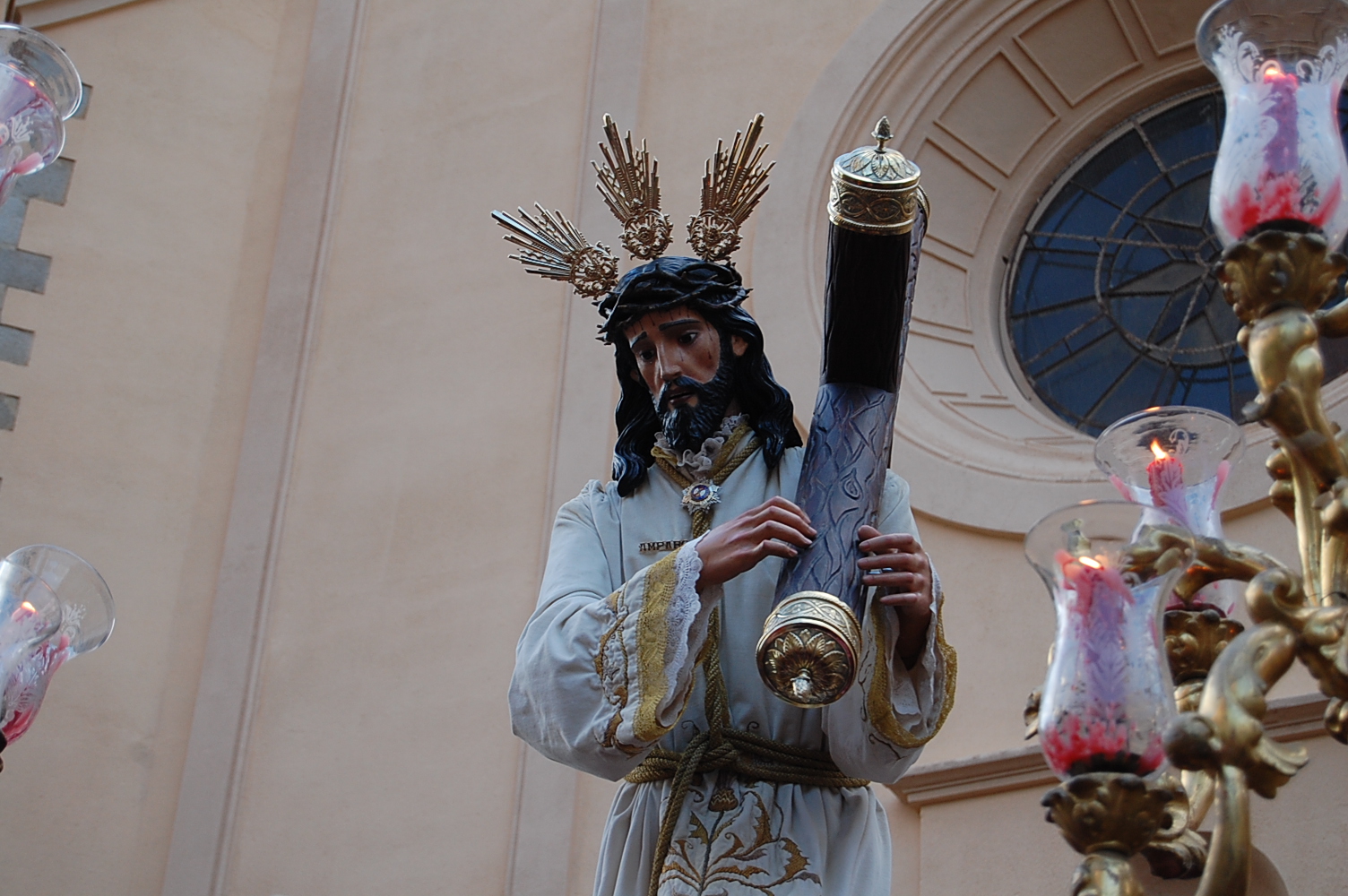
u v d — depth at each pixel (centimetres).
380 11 851
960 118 736
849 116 723
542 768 641
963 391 688
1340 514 245
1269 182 257
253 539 727
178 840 667
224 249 798
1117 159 743
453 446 723
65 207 787
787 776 327
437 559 700
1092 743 225
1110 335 718
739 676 333
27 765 679
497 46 816
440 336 752
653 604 316
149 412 755
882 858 328
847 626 290
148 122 815
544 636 329
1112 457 298
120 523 731
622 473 364
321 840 655
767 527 309
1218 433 294
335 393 754
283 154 821
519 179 775
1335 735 229
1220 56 270
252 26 849
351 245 789
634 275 367
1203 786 270
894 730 316
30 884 661
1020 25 735
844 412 321
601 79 780
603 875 332
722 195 402
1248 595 233
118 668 702
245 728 686
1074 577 232
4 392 744
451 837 640
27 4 830
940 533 630
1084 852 225
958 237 732
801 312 677
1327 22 265
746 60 759
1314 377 252
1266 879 505
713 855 317
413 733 666
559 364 727
